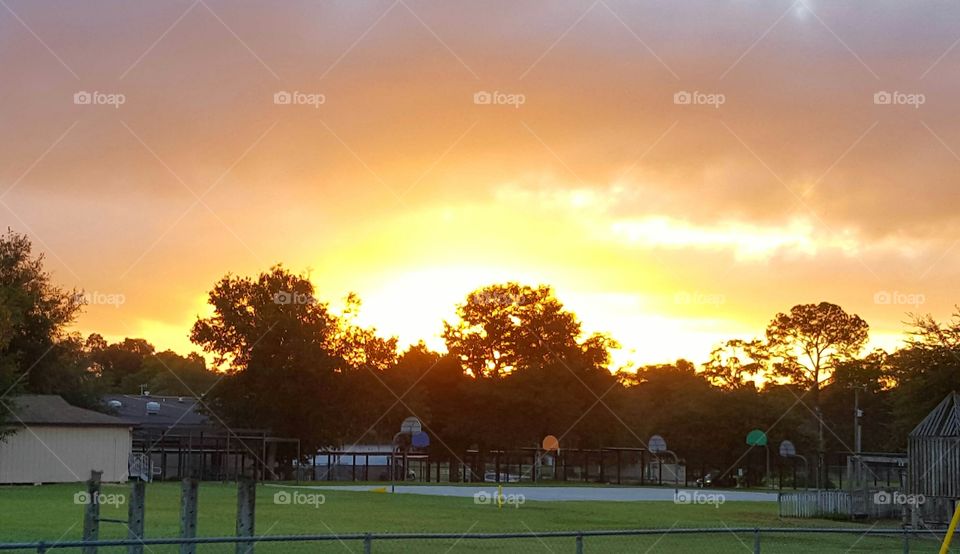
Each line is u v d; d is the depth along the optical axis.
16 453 59.53
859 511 48.28
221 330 84.38
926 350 57.38
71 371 81.69
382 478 96.50
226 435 75.50
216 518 35.19
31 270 74.94
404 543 28.48
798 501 48.00
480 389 99.75
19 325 69.69
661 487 85.00
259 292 84.69
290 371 83.94
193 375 141.12
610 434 104.75
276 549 25.89
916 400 57.91
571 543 30.31
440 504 48.62
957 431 39.56
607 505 52.69
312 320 85.38
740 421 95.19
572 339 107.31
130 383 152.62
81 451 62.38
